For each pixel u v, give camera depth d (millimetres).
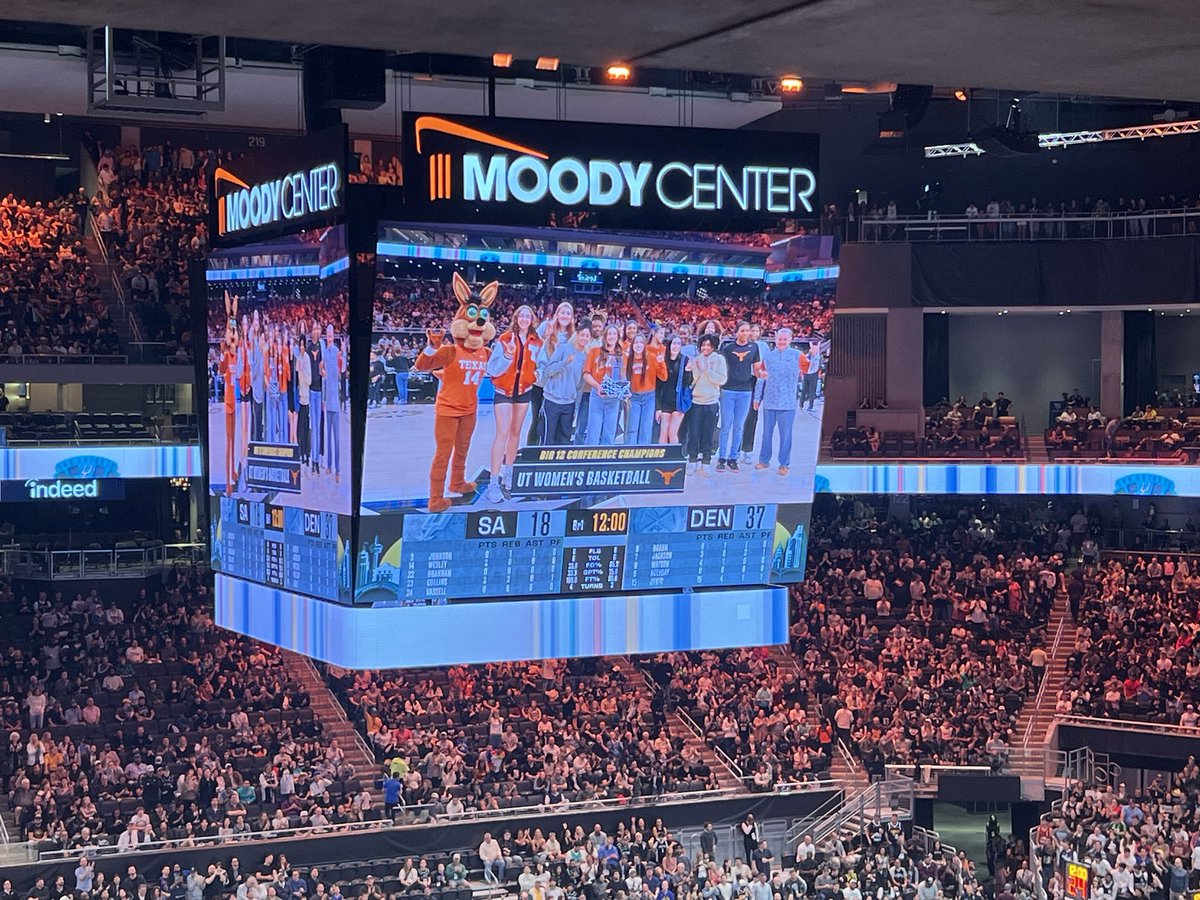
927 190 47062
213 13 5512
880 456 43594
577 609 25094
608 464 24609
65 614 37969
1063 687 39469
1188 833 32562
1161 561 43094
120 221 41688
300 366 24672
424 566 24141
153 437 38375
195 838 31875
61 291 39812
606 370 24203
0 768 33906
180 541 43250
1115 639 40312
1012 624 41969
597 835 33719
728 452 25328
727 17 5625
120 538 41562
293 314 24672
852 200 47656
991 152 41000
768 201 24406
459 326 23266
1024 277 43562
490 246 23125
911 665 40156
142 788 33375
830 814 36000
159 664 37438
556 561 24828
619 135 23453
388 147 43344
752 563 26094
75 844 31156
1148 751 37406
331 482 24141
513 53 6199
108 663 36938
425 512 23844
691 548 25609
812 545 45656
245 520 27078
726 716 38281
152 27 5742
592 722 37844
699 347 24656
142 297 40875
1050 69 6363
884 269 44031
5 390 40750
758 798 35656
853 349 47562
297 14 5527
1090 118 45281
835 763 37562
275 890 31000
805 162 24609
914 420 45719
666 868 32531
